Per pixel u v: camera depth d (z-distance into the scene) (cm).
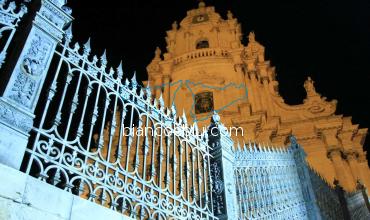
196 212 585
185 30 3597
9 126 363
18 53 414
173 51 3472
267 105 2978
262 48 3403
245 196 751
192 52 3281
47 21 459
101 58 536
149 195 495
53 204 363
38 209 347
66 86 455
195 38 3519
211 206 636
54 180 381
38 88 414
